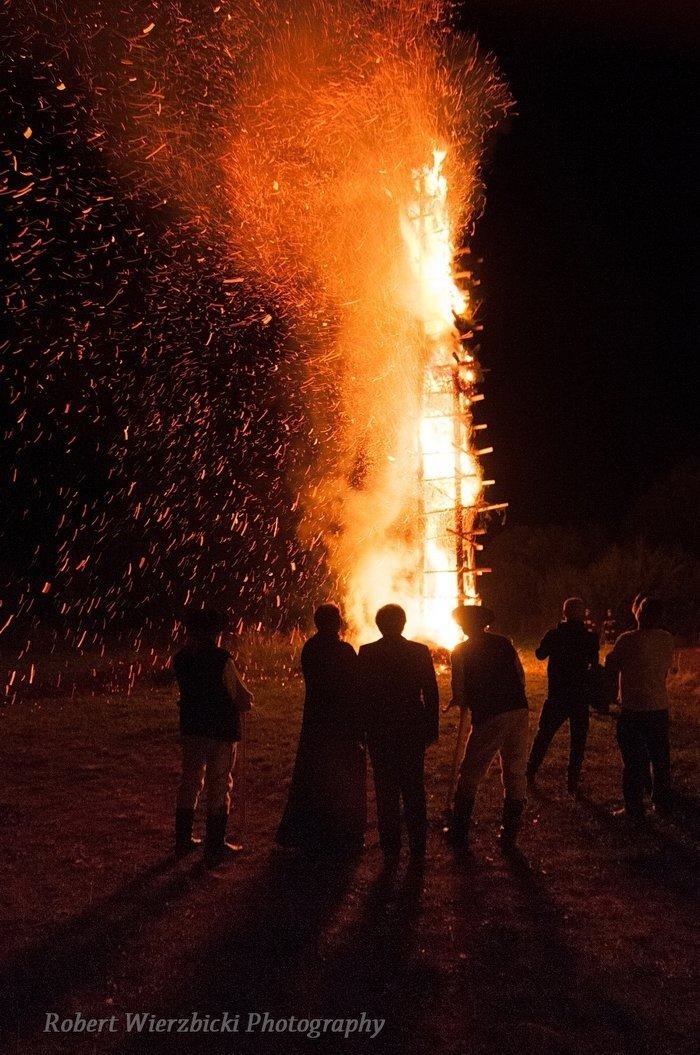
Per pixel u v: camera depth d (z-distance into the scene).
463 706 5.66
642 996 3.68
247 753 8.34
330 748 5.58
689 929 4.32
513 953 4.09
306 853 5.51
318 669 5.68
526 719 5.60
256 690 12.17
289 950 4.18
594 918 4.46
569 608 6.88
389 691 5.31
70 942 4.34
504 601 20.80
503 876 5.06
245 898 4.85
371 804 6.67
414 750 5.30
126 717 10.56
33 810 6.68
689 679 11.67
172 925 4.52
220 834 5.36
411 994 3.74
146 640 20.30
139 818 6.44
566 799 6.52
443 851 5.51
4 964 4.12
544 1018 3.53
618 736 6.09
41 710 11.20
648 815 6.11
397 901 4.73
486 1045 3.35
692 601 17.72
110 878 5.21
